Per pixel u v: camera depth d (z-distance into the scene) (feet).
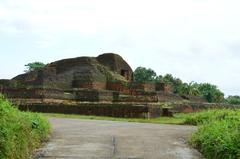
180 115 124.57
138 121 93.35
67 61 182.09
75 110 123.03
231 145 34.76
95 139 47.60
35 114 52.08
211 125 46.83
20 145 34.45
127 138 49.24
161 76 260.83
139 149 41.24
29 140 38.86
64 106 125.18
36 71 170.71
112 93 151.43
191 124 82.74
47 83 155.74
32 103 132.67
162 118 111.86
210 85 234.17
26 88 143.23
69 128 61.57
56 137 49.19
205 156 38.47
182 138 51.21
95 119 95.45
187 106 145.38
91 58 180.75
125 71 201.98
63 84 163.73
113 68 195.52
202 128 47.73
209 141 39.19
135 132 56.90
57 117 97.81
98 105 119.85
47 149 40.16
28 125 41.19
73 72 172.86
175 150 41.52
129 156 37.32
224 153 34.86
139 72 287.48
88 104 122.31
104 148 41.11
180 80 239.09
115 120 94.02
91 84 165.27
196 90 215.92
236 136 36.22
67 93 148.46
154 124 79.05
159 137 51.37
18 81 162.91
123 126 68.59
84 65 176.96
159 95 148.97
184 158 37.45
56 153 38.04
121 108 115.24
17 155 32.65
